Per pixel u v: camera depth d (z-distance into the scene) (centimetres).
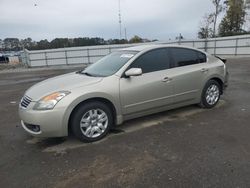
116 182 337
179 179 336
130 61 514
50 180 350
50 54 3678
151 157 400
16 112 715
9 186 341
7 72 2642
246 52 3216
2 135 530
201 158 389
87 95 454
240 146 425
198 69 600
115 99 485
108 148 441
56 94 443
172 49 573
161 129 516
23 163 403
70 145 461
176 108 629
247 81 1038
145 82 516
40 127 435
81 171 370
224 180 329
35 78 1759
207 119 563
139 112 523
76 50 3684
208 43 3631
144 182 334
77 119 453
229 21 5162
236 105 664
